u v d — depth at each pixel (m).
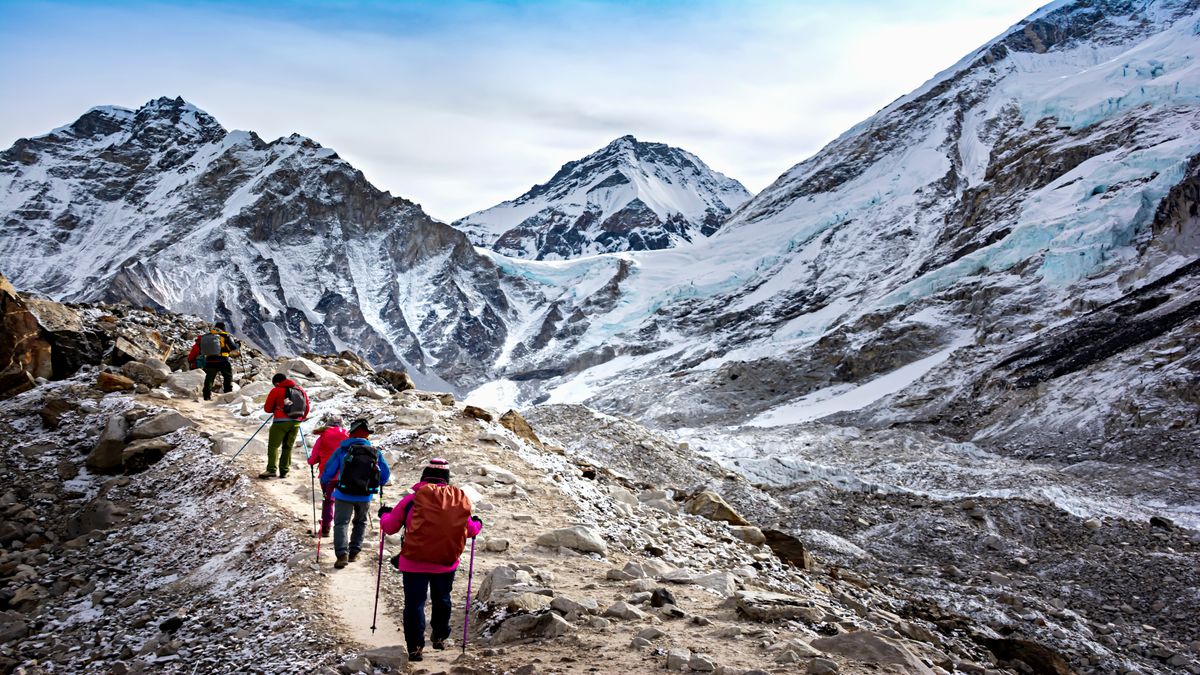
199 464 16.42
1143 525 32.88
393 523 8.67
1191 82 180.25
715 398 132.88
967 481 48.19
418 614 8.37
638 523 17.48
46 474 17.03
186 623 10.28
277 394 15.86
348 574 11.01
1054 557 29.03
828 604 14.85
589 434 40.84
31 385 21.39
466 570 11.48
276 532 12.56
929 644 14.98
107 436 17.42
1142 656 19.91
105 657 9.62
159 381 22.23
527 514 14.87
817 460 59.66
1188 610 23.59
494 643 8.81
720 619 9.85
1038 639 19.11
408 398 22.94
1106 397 66.06
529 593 9.80
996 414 78.12
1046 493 37.38
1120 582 26.08
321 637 9.01
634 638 8.71
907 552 30.25
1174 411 59.03
